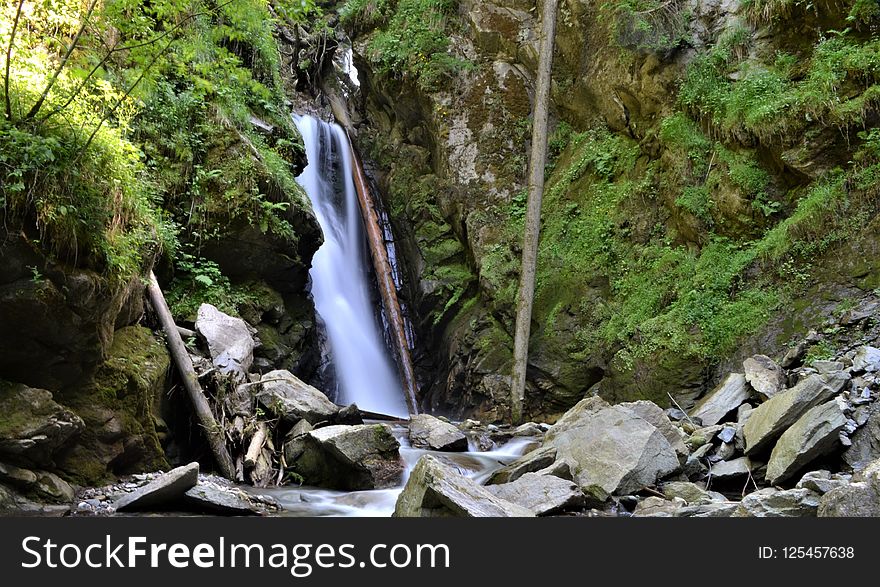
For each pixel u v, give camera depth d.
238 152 11.38
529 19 16.27
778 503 5.46
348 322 15.59
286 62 20.83
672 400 9.85
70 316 6.52
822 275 9.49
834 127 9.95
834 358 8.36
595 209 13.66
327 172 17.81
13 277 6.10
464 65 16.45
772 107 10.58
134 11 7.66
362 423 9.45
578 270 13.29
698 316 10.59
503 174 15.65
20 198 6.11
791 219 10.07
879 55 9.66
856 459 6.26
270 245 11.46
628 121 13.83
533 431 10.55
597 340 12.35
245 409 8.59
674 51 12.76
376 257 16.77
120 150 7.48
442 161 16.25
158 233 8.77
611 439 7.16
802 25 11.26
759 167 11.01
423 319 15.66
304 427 8.45
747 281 10.41
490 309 14.36
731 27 12.20
